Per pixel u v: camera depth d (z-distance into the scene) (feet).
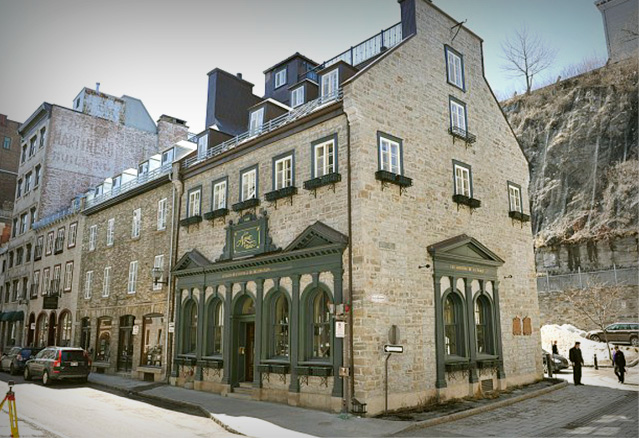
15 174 203.62
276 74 85.35
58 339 102.89
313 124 52.95
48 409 48.26
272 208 56.85
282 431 37.99
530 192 163.84
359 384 43.73
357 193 46.93
